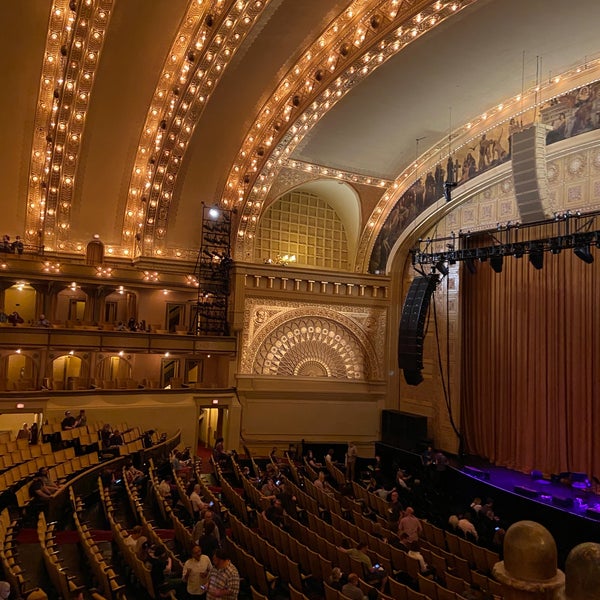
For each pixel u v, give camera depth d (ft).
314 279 86.63
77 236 79.87
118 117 73.46
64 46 63.46
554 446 67.72
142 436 69.87
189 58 66.59
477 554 43.62
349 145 78.69
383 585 34.14
